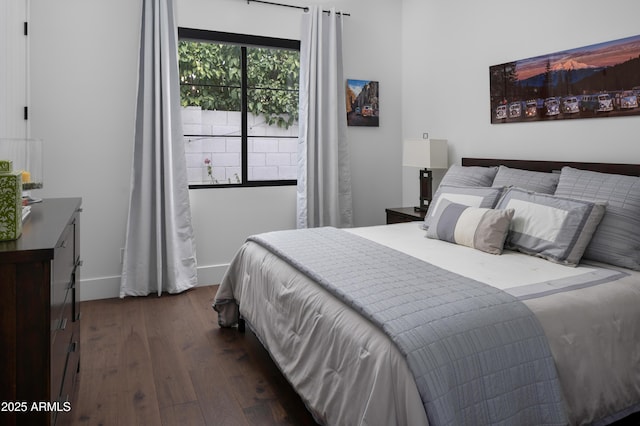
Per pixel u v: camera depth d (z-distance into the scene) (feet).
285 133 14.80
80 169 11.51
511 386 4.70
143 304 11.41
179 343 9.09
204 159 13.84
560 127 9.82
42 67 10.96
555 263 7.40
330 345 5.54
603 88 8.84
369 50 14.75
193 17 12.37
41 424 3.75
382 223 15.37
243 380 7.60
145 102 11.63
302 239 8.95
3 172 4.01
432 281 6.07
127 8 11.65
